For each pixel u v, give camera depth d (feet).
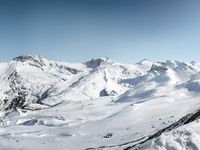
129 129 533.55
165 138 79.66
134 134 433.48
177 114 606.14
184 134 81.05
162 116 635.66
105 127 631.56
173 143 77.56
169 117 576.61
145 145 81.92
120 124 637.30
